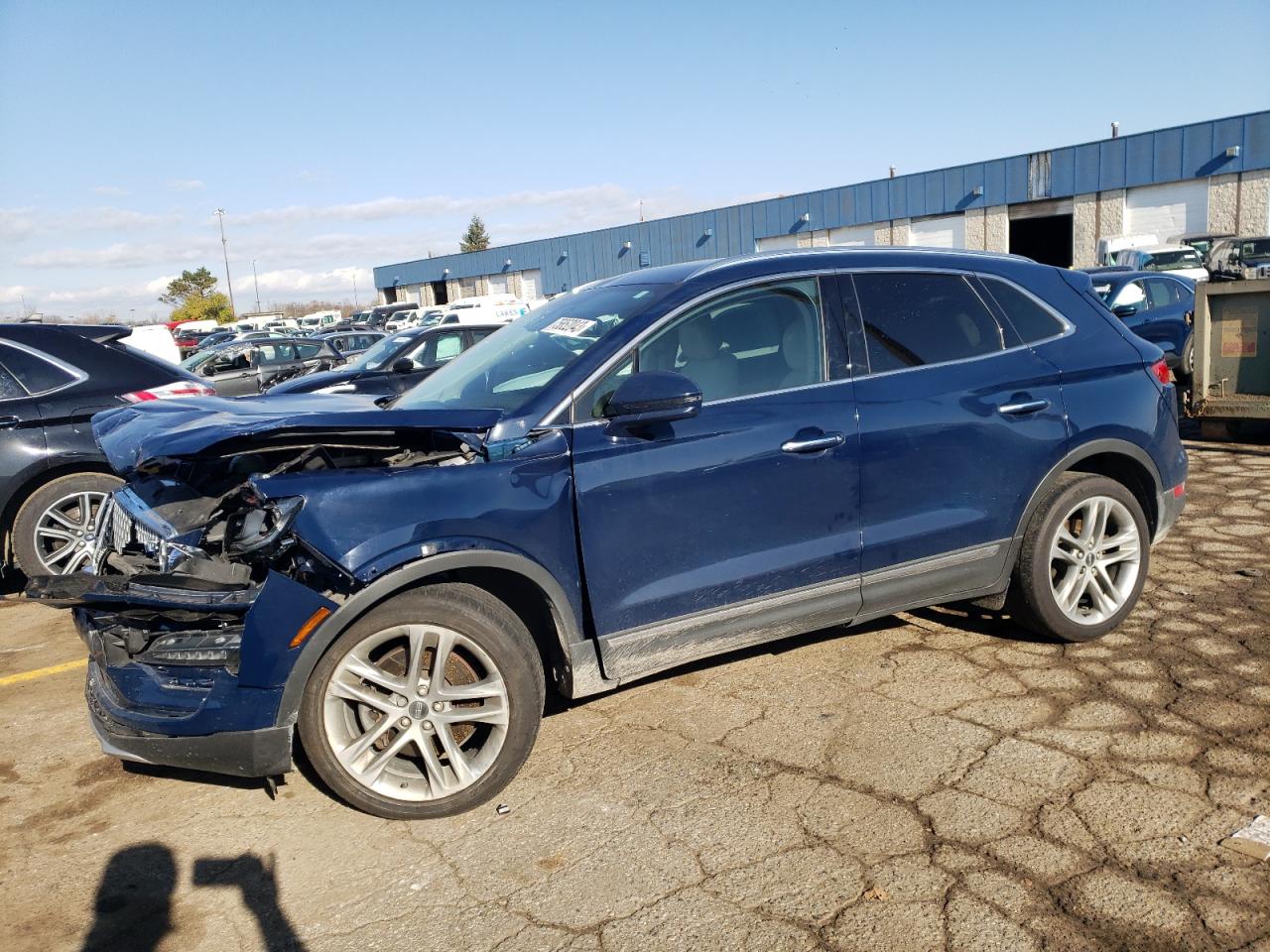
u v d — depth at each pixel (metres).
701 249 45.28
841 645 4.58
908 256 4.21
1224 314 8.21
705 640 3.71
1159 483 4.49
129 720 3.16
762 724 3.82
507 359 4.00
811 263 4.00
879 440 3.87
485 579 3.46
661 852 3.02
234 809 3.43
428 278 61.75
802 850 2.98
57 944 2.74
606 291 4.22
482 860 3.03
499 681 3.26
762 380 3.78
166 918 2.84
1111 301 13.08
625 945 2.60
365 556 3.07
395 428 3.28
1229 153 30.45
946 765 3.43
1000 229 36.03
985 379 4.09
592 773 3.52
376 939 2.70
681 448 3.56
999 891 2.74
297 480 3.10
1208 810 3.05
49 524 6.16
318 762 3.15
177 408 4.06
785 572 3.77
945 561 4.07
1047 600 4.25
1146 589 5.02
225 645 3.15
